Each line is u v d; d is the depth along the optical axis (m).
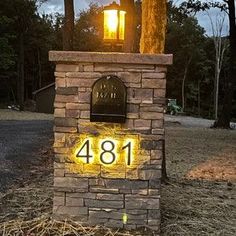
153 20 6.16
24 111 34.03
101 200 4.14
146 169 4.11
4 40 32.41
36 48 45.09
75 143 4.16
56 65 4.16
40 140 12.84
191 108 55.19
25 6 36.34
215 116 44.00
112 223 4.14
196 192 5.79
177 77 55.78
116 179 4.13
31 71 47.94
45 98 34.22
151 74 4.09
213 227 4.32
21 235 3.91
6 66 33.22
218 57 48.38
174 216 4.59
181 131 17.39
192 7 22.33
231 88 20.86
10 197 5.16
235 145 12.62
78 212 4.16
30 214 4.45
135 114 4.12
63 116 4.16
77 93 4.14
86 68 4.13
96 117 4.10
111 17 4.68
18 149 10.38
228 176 7.39
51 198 5.03
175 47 55.16
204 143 12.84
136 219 4.12
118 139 4.13
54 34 47.41
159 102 4.10
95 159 4.15
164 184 6.23
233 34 21.06
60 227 4.04
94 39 49.53
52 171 7.37
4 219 4.30
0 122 20.48
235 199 5.48
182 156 9.81
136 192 4.12
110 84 4.08
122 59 4.06
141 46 6.27
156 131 4.11
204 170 7.93
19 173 7.10
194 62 55.59
